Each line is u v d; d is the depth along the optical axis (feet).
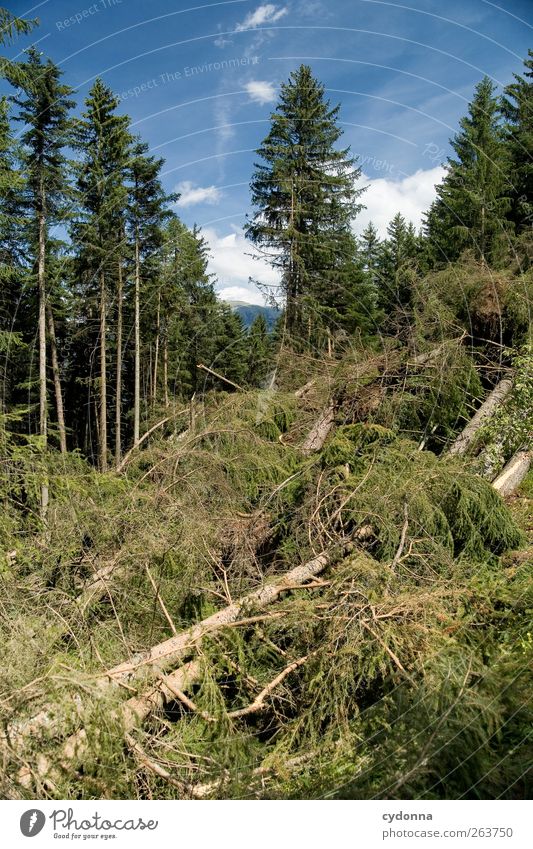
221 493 19.47
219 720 10.85
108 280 51.60
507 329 27.32
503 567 16.03
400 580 13.97
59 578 15.67
